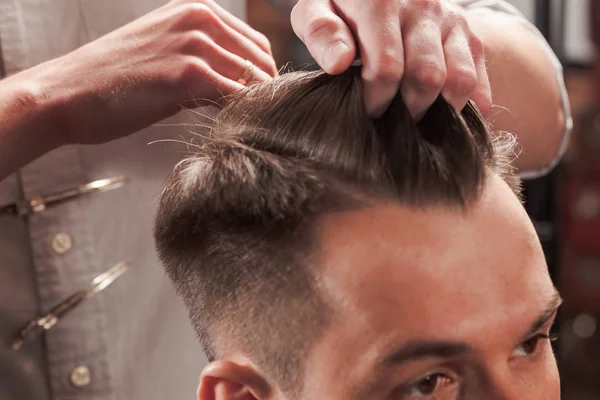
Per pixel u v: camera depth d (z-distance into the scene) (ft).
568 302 7.50
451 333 2.02
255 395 2.26
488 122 2.70
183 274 2.45
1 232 3.34
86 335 3.47
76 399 3.49
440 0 2.21
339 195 2.12
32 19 3.39
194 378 3.87
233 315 2.28
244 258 2.23
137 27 2.81
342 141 2.15
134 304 3.64
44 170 3.38
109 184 3.44
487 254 2.07
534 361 2.22
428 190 2.08
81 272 3.46
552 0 4.32
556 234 4.23
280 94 2.37
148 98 2.73
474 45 2.22
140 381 3.68
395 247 2.05
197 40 2.71
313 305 2.11
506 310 2.06
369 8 2.05
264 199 2.19
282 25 6.10
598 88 6.90
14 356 3.41
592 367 7.64
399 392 2.08
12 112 2.72
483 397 2.11
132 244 3.63
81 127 2.82
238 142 2.36
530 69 3.25
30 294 3.42
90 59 2.80
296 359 2.16
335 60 2.03
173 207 2.44
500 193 2.18
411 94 2.09
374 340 2.04
